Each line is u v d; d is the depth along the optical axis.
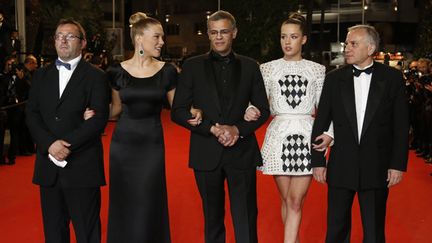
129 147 4.22
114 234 4.30
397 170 3.98
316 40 41.47
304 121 4.61
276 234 5.52
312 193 7.27
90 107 4.14
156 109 4.26
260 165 4.35
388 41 33.97
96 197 4.23
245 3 32.28
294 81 4.59
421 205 6.71
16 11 14.85
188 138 13.19
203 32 44.62
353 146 4.00
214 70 4.24
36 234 5.51
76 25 4.13
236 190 4.25
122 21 38.78
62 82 4.13
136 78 4.19
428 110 10.08
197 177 4.29
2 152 9.69
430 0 19.48
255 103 4.31
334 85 4.11
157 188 4.27
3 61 11.26
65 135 4.05
